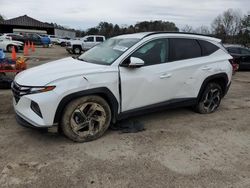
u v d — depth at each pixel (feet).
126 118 17.25
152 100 16.49
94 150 13.80
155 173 11.94
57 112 13.48
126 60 15.40
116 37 18.57
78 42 83.25
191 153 13.89
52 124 13.51
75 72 14.05
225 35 165.99
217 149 14.49
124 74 15.12
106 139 15.06
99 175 11.66
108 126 15.26
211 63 19.13
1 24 189.37
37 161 12.58
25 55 70.54
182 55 17.85
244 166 12.85
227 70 20.03
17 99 14.07
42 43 120.98
